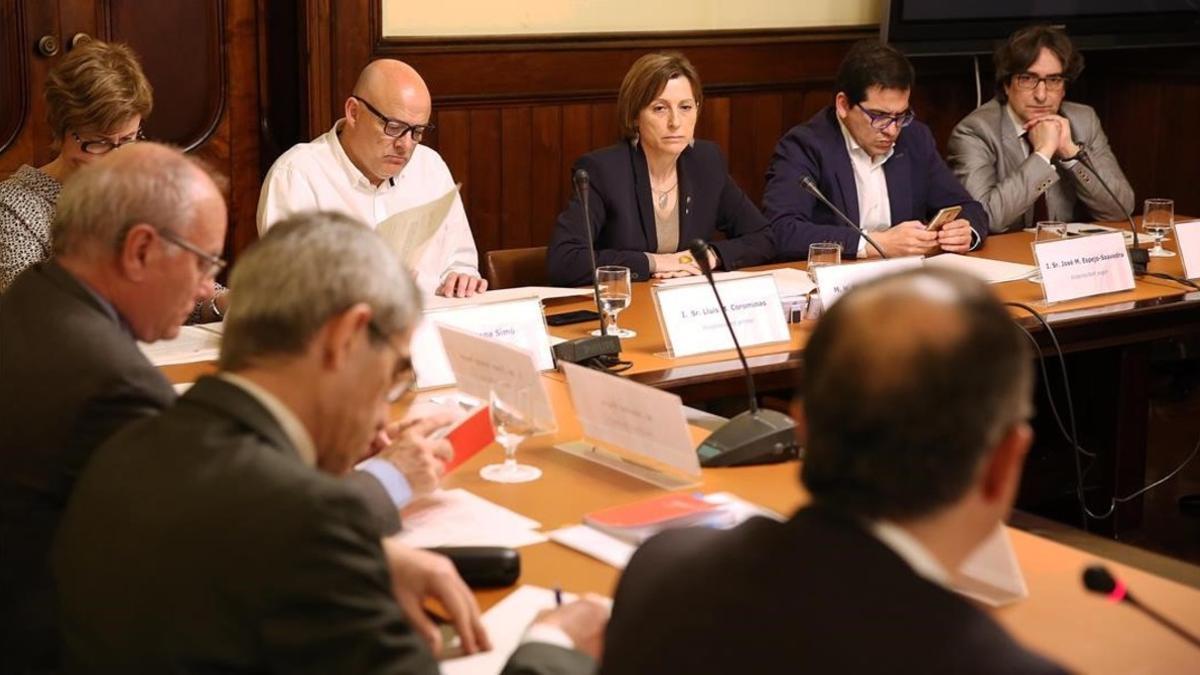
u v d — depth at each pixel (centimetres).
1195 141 614
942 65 608
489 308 283
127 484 143
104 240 184
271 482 138
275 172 368
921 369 109
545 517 208
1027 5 598
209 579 134
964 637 107
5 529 179
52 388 179
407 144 364
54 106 310
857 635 108
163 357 287
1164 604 178
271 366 147
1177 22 620
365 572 136
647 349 311
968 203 440
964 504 112
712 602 114
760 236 410
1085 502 410
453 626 170
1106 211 487
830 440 112
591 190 394
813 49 579
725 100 565
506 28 515
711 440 233
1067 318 345
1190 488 449
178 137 480
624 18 538
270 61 491
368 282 148
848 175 433
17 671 180
